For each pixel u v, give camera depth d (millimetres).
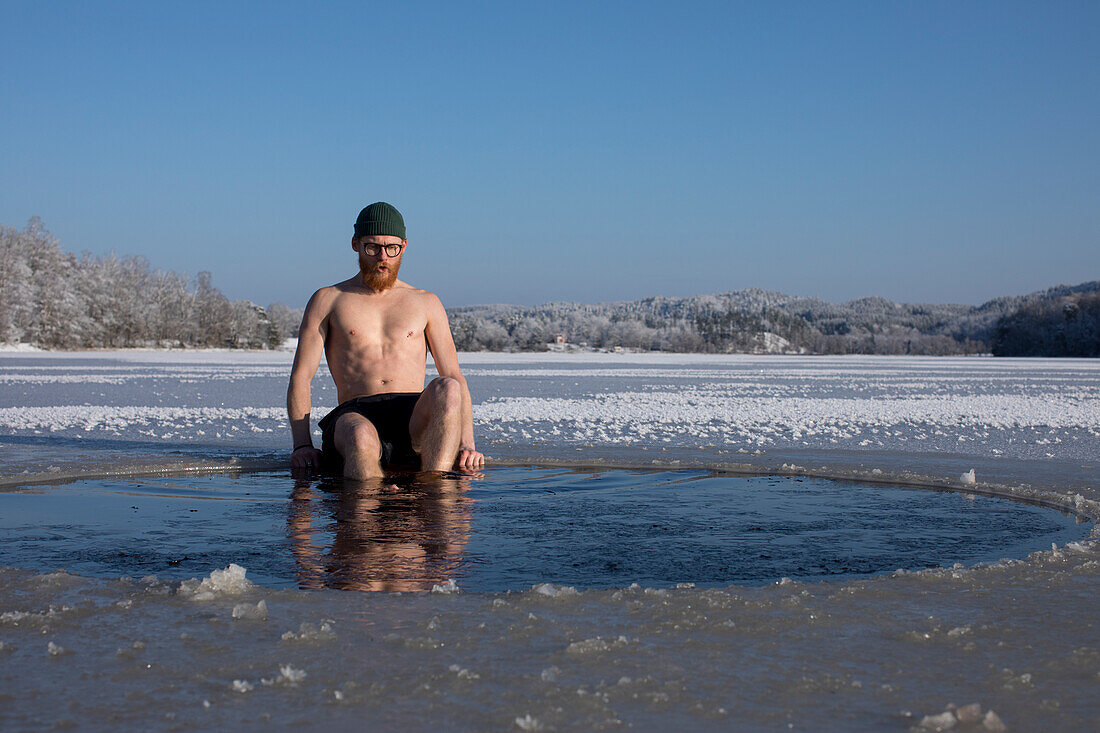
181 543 3576
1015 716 1827
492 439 8695
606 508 4551
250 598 2689
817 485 5570
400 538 3705
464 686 1981
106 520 4117
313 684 1989
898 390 21281
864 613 2564
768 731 1754
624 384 23188
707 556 3400
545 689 1966
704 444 8312
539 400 15852
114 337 92250
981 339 178000
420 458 6289
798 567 3234
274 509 4449
